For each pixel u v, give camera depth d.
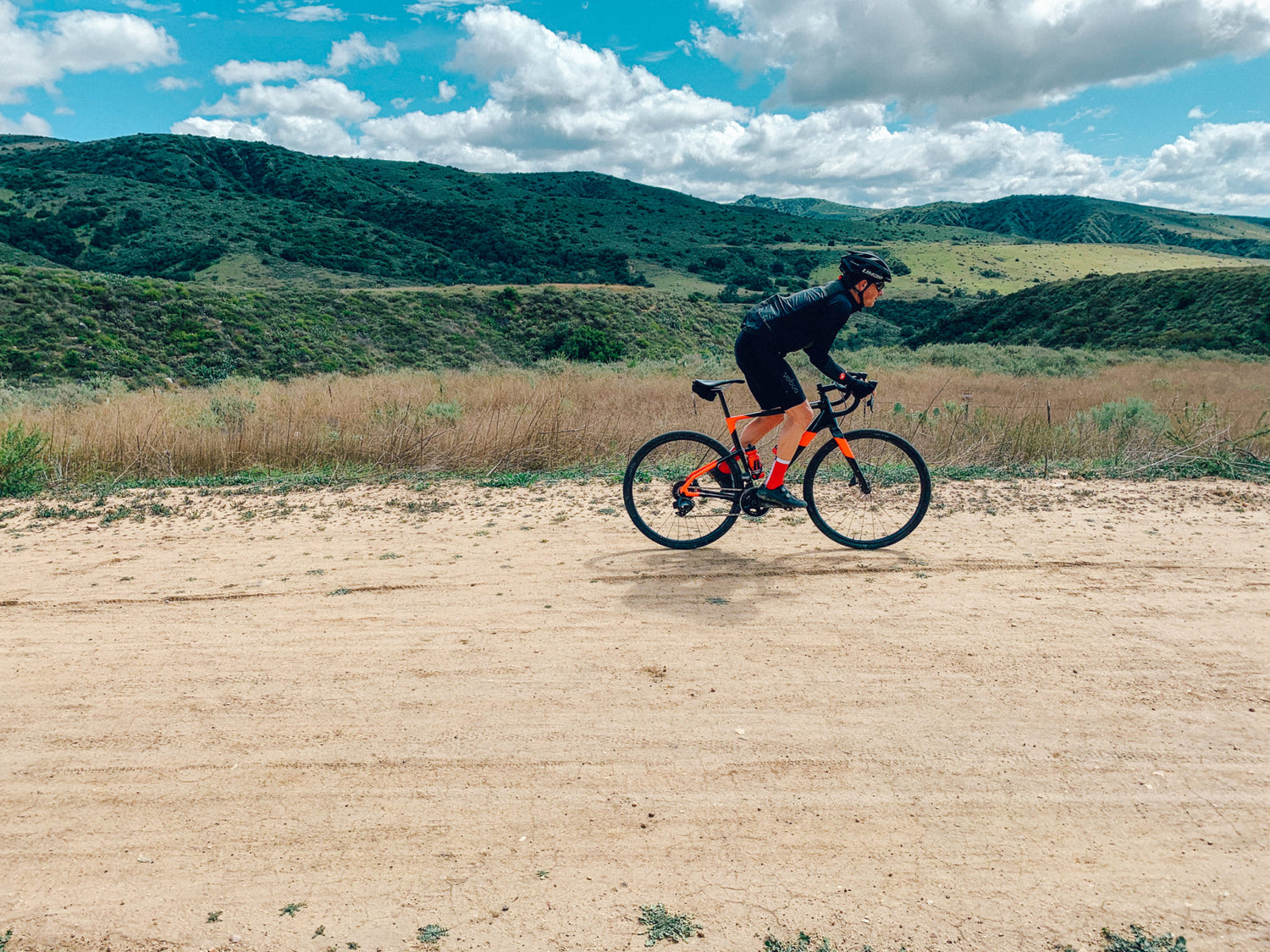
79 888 1.98
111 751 2.61
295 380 18.31
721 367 24.73
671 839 2.11
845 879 1.94
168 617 3.81
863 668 3.07
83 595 4.16
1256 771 2.35
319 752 2.57
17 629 3.71
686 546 4.72
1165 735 2.55
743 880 1.95
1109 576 4.02
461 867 2.02
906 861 2.01
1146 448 7.15
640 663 3.17
